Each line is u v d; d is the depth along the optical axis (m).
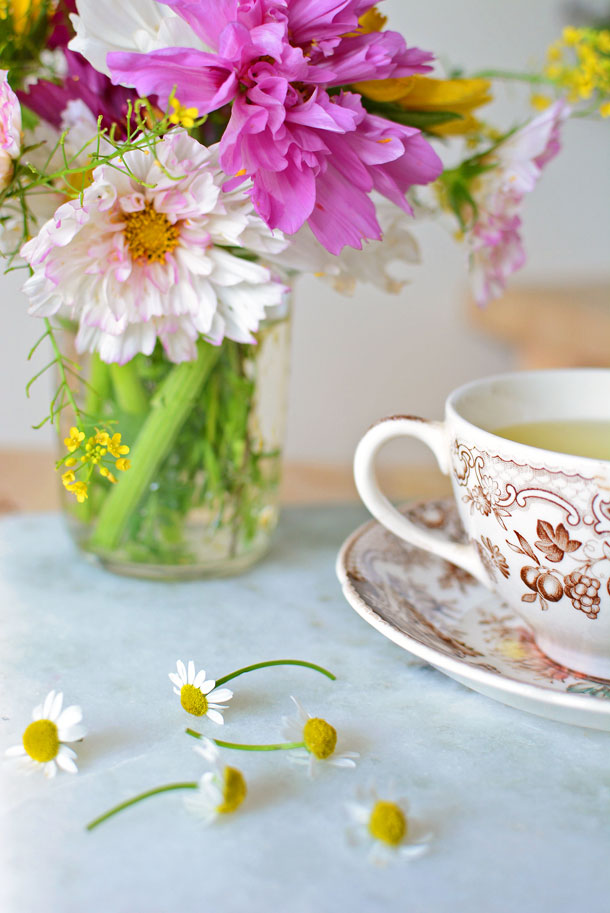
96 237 0.38
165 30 0.36
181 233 0.39
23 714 0.36
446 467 0.40
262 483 0.47
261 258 0.41
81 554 0.47
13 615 0.43
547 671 0.39
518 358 1.07
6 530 0.51
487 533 0.38
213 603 0.44
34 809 0.32
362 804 0.33
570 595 0.36
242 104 0.36
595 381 0.44
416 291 1.03
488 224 0.43
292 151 0.36
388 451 1.07
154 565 0.46
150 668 0.39
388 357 1.04
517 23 1.00
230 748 0.35
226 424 0.44
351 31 0.37
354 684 0.39
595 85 0.48
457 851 0.32
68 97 0.41
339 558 0.43
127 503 0.45
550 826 0.33
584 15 1.01
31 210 0.40
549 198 1.11
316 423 1.04
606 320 0.84
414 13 0.97
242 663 0.40
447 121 0.41
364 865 0.31
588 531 0.35
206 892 0.30
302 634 0.42
